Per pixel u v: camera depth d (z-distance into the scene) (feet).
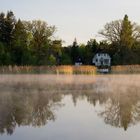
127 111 63.31
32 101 78.43
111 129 46.57
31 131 45.32
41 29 343.67
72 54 392.27
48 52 339.98
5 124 50.16
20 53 300.81
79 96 89.97
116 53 352.69
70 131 45.29
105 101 79.00
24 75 223.71
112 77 204.23
